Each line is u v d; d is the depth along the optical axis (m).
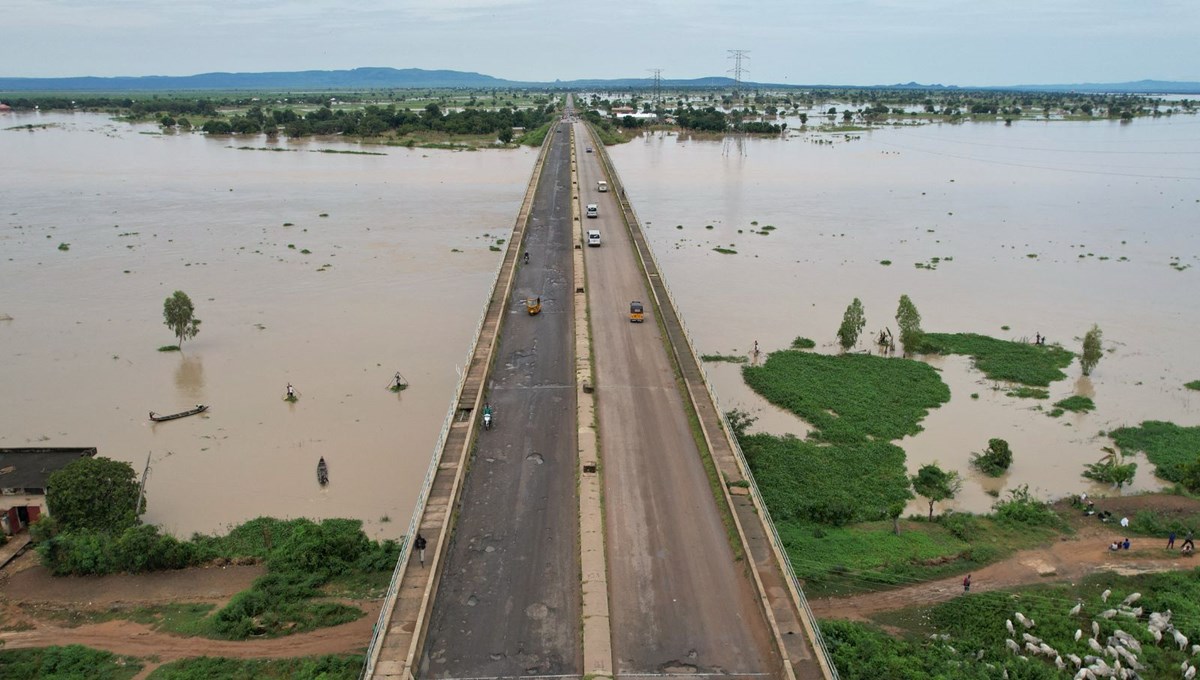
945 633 26.14
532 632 20.48
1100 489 36.03
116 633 25.41
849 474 36.84
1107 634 25.81
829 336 54.31
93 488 30.42
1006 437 40.66
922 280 67.25
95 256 71.31
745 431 40.53
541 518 25.61
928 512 34.31
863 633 25.03
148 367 46.97
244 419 40.56
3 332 52.31
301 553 28.92
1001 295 63.25
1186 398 44.69
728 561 23.52
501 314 44.34
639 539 24.52
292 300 59.66
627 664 19.41
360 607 26.86
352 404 42.41
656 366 38.72
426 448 37.91
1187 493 35.41
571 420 32.66
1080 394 45.44
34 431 38.91
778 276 68.00
